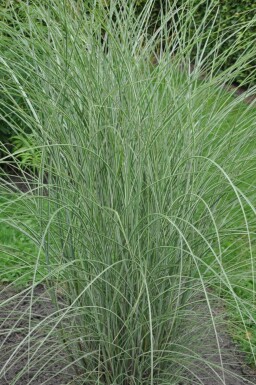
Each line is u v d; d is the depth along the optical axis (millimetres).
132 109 3107
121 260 2822
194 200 3123
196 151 3270
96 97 3066
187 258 3156
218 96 3402
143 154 3010
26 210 3363
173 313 3070
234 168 3281
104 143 3098
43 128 3188
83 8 3355
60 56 3061
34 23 3225
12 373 3576
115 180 2973
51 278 3324
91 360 3262
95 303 3168
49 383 3469
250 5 8156
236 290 4109
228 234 3154
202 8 7797
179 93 3248
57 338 3455
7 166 6781
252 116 3400
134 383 3191
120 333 3152
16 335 3924
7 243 5203
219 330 3711
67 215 3154
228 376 3656
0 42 3338
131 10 3529
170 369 3305
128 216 3023
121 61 3172
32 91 3230
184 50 3320
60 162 3195
